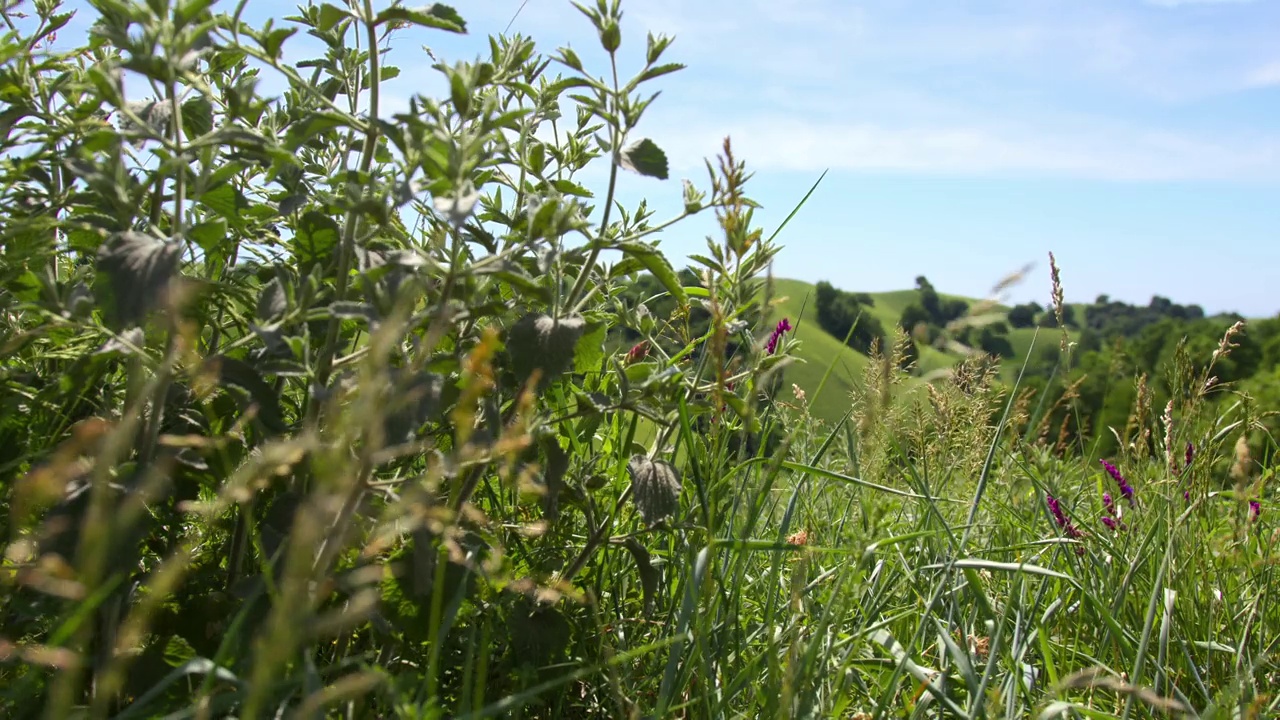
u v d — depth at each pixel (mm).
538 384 1808
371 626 1815
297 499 1664
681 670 2029
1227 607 2576
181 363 1660
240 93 1746
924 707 2047
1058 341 3133
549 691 2080
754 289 2111
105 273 1495
